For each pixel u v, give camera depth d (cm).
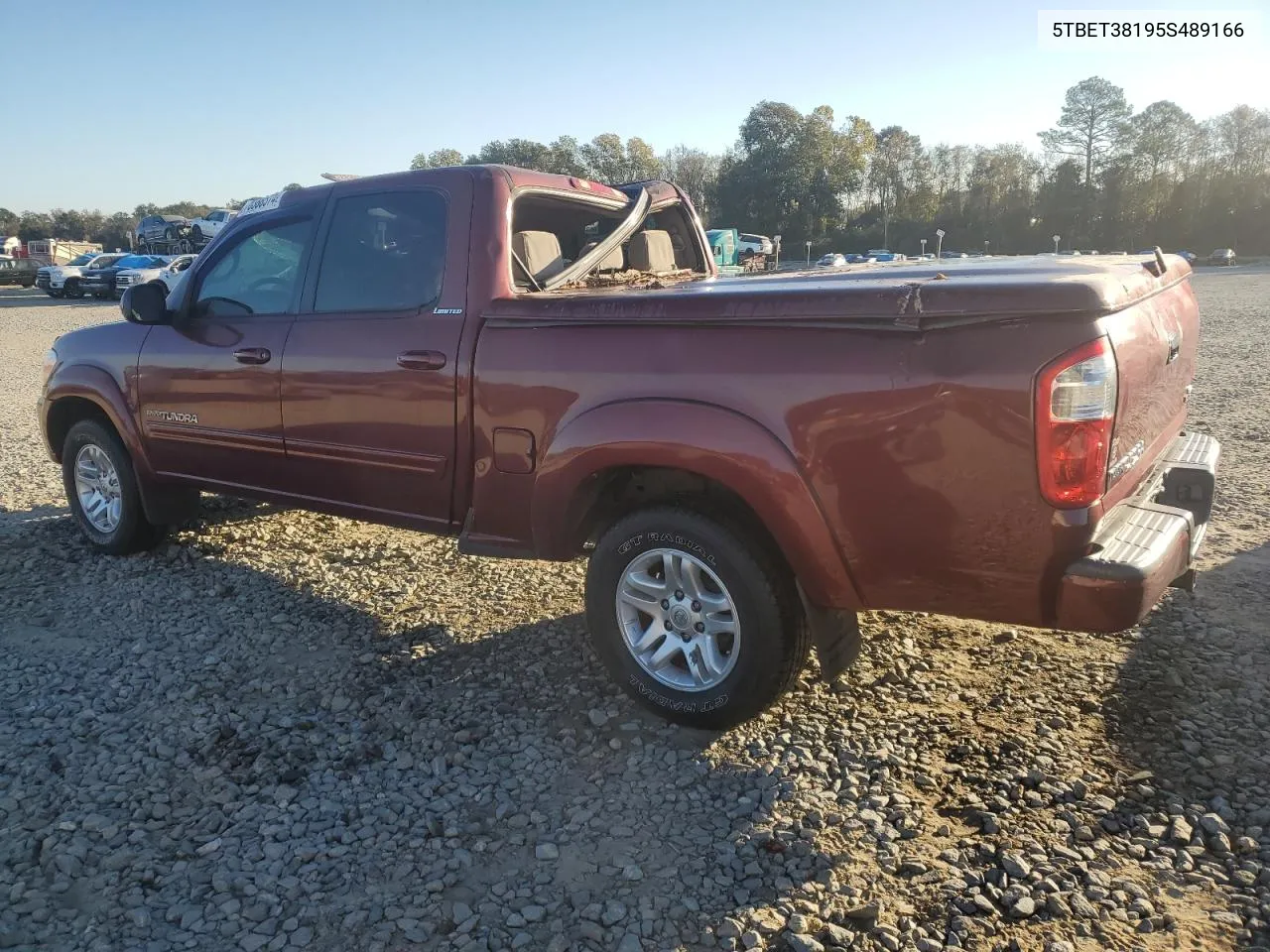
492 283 374
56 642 429
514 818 295
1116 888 255
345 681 387
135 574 517
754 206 9412
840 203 9781
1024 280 268
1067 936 238
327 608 465
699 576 333
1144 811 287
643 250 497
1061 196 8969
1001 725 338
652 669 348
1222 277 5050
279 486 459
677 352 317
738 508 327
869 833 281
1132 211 8756
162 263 3753
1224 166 8894
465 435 377
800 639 324
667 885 262
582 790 309
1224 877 258
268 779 316
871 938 239
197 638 432
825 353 289
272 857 277
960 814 289
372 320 406
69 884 264
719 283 377
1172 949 233
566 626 439
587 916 250
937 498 279
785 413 295
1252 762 310
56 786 312
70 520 623
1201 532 340
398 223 409
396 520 418
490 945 241
